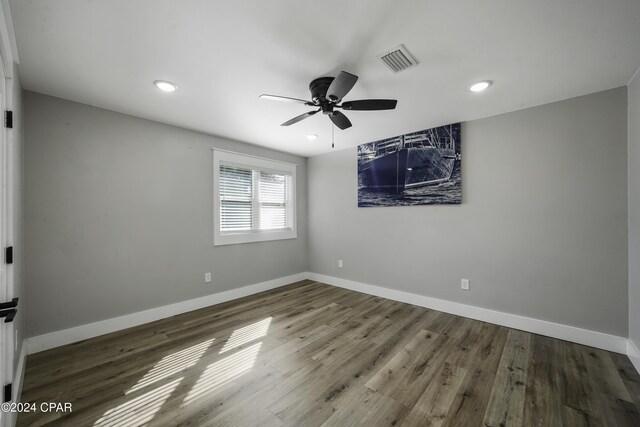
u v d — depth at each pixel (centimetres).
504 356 221
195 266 336
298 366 208
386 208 378
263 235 415
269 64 191
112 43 166
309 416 157
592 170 238
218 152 360
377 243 389
